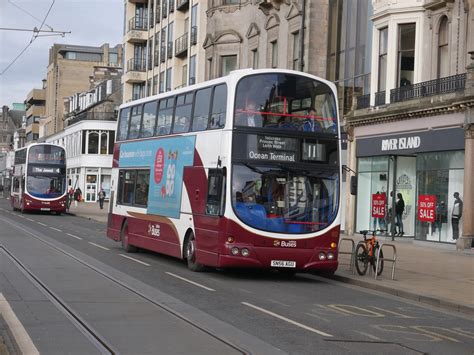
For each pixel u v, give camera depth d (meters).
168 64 58.91
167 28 59.53
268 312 11.59
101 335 9.19
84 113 79.44
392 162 28.91
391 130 28.67
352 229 31.42
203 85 17.81
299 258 16.05
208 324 10.26
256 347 8.76
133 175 22.23
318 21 34.72
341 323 10.89
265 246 15.84
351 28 32.81
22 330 9.27
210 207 16.53
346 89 33.00
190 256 17.66
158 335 9.34
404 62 28.44
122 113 23.84
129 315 10.80
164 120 20.09
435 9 26.89
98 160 75.12
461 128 24.55
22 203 48.81
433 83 26.36
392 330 10.52
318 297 13.88
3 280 14.27
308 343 9.18
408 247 26.02
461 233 24.59
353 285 16.42
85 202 74.50
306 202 16.23
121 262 19.05
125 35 68.69
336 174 16.59
